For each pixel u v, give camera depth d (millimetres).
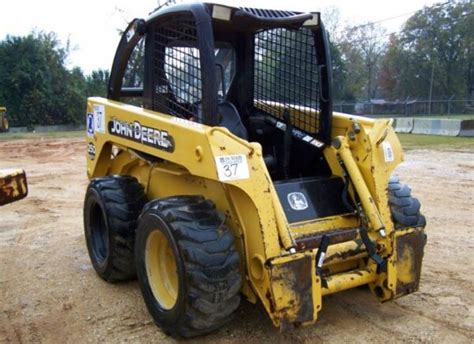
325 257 3621
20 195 3977
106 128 5012
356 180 4035
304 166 4613
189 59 4102
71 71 45406
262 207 3422
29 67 41281
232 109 4520
